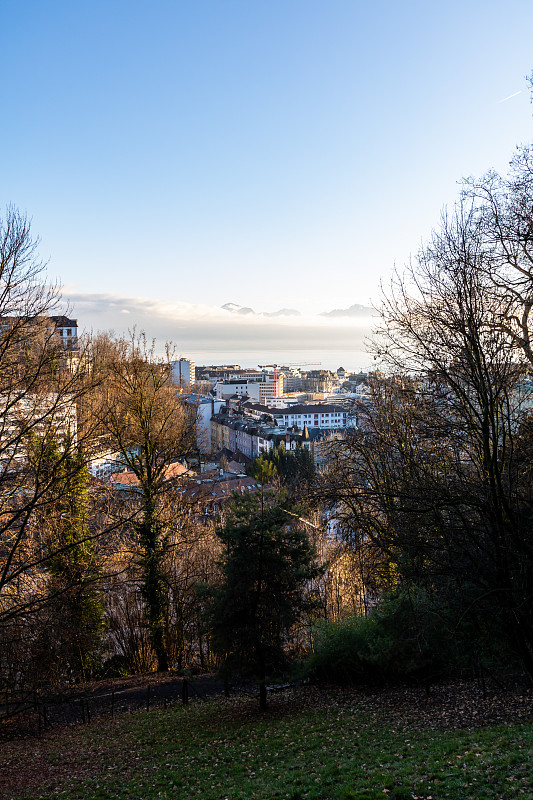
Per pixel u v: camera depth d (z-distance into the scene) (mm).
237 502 24953
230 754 17766
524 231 20125
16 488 19469
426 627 21859
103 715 25797
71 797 15500
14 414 19281
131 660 36188
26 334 19062
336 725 19359
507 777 11469
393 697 22500
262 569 23656
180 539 32844
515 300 19891
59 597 19406
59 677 24641
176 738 20703
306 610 24672
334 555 28984
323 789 12891
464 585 20375
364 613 31156
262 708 23891
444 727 16906
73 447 21531
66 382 20594
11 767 19312
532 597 17000
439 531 19375
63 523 25203
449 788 11461
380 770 13469
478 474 19047
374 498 21375
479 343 18297
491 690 20594
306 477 36531
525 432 19016
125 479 53188
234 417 169000
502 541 17500
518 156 21016
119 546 30219
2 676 19422
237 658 23750
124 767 17984
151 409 32406
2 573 17844
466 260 19094
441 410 20406
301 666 24734
